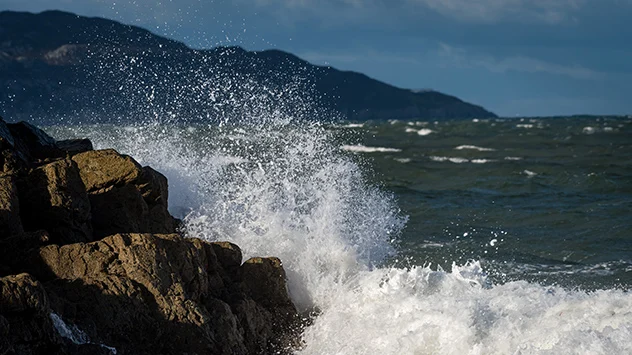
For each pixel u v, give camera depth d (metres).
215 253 29.92
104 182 31.02
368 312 29.75
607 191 71.50
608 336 22.81
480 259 41.47
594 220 53.19
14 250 25.30
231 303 27.28
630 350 22.14
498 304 27.55
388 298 30.56
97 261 24.69
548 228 51.19
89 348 21.08
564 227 51.44
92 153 31.53
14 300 20.12
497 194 69.25
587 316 25.14
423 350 25.70
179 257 25.52
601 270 39.25
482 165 101.75
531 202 63.50
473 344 25.05
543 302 27.19
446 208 59.78
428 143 164.50
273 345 28.25
